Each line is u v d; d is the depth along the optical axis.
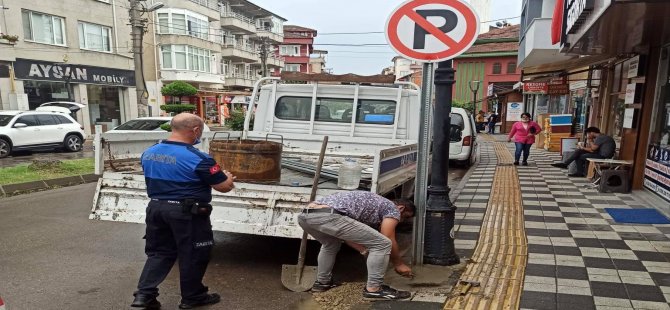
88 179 10.09
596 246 4.81
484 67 38.94
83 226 6.00
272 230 4.09
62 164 10.72
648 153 7.44
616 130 10.28
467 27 3.78
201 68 37.03
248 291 3.90
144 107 17.94
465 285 3.79
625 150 8.53
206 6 38.69
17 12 20.12
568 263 4.30
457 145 11.77
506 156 14.64
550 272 4.07
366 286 3.69
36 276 4.18
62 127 15.38
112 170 4.68
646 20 5.13
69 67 22.61
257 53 48.38
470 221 5.95
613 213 6.19
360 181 4.36
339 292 3.81
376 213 3.64
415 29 3.87
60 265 4.48
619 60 9.41
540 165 12.03
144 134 5.24
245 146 4.20
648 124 7.49
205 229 3.45
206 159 3.35
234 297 3.77
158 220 3.37
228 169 4.26
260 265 4.58
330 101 6.38
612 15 4.88
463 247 4.85
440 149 4.25
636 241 4.98
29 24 20.92
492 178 9.68
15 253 4.84
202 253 3.45
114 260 4.64
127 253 4.87
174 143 3.39
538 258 4.45
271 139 6.45
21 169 10.09
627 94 8.12
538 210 6.50
